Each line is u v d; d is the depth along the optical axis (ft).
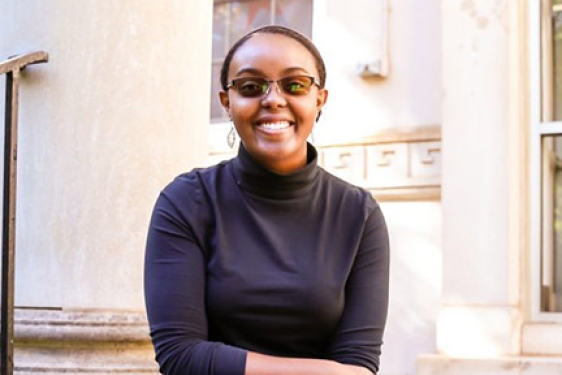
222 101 8.34
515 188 17.63
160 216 7.94
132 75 12.55
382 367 19.48
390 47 20.02
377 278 8.21
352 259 8.06
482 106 17.83
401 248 19.51
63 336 12.10
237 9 22.48
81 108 12.42
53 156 12.41
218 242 7.84
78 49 12.50
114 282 12.31
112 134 12.43
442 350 17.65
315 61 8.13
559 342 17.38
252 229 7.92
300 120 7.94
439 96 19.48
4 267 11.39
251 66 7.89
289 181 7.89
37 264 12.37
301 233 7.99
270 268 7.83
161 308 7.75
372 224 8.26
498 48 17.81
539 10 18.25
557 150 18.12
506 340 17.22
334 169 20.21
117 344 12.24
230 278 7.77
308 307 7.83
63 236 12.34
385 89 19.99
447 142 18.06
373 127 20.02
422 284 19.30
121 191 12.39
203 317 7.83
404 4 19.95
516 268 17.53
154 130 12.61
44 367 11.96
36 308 12.34
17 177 12.52
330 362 7.62
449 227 17.92
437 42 19.60
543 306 17.90
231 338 7.90
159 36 12.74
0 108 12.91
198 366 7.56
